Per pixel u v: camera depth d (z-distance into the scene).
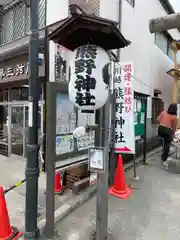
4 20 6.44
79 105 1.88
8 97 6.68
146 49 7.29
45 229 2.41
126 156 5.52
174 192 3.77
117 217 2.86
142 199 3.46
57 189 3.52
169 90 10.25
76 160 3.48
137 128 5.47
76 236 2.42
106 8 4.92
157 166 5.51
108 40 1.97
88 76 1.79
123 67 3.83
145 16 7.06
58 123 3.94
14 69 5.25
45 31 4.09
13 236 2.36
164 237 2.41
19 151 6.74
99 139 2.14
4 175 4.57
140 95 5.44
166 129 5.54
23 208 3.06
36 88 2.29
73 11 1.70
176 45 8.84
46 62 3.90
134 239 2.36
